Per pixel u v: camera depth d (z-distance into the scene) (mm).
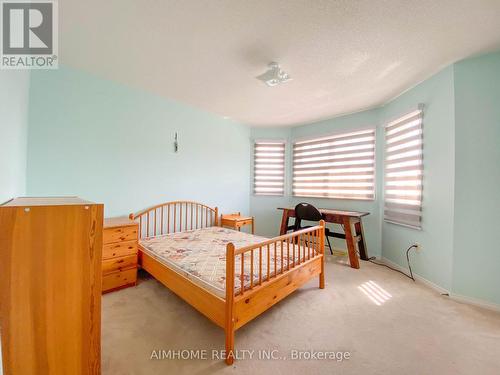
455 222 2109
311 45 1841
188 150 3344
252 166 4375
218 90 2760
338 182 3736
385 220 3141
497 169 1927
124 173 2695
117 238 2217
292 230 3861
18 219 861
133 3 1421
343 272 2775
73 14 1515
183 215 3309
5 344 848
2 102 1056
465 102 2055
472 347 1480
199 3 1423
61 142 2254
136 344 1497
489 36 1719
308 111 3484
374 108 3332
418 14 1493
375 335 1602
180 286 1799
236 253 1421
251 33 1705
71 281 959
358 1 1389
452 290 2133
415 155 2604
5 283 844
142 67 2248
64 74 2260
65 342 951
